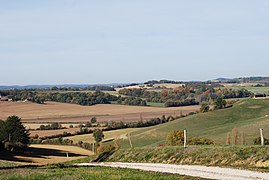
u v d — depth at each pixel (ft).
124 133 367.66
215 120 354.54
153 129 355.97
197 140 196.34
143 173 88.17
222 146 114.32
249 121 308.40
